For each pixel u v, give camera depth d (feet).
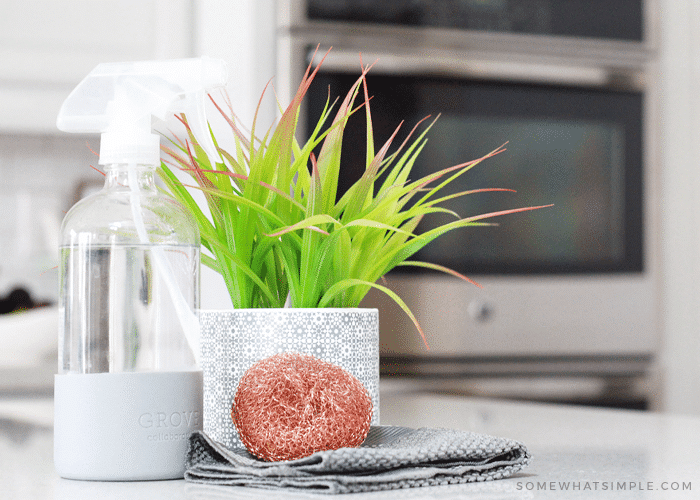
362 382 2.00
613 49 5.76
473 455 1.77
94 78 1.86
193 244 1.92
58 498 1.58
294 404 1.69
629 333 5.74
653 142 5.80
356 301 2.26
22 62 5.47
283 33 5.24
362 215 2.10
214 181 2.12
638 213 5.77
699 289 5.93
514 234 5.52
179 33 5.50
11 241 6.40
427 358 5.39
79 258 1.93
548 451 2.31
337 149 2.15
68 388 1.78
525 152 5.57
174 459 1.78
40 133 6.37
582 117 5.67
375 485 1.62
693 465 2.04
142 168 1.91
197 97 1.95
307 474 1.63
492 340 5.47
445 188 5.41
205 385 2.02
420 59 5.36
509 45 5.56
